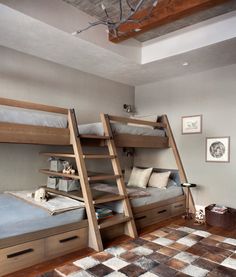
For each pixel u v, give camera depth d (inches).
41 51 139.9
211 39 126.6
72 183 133.4
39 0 105.6
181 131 179.8
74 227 105.5
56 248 99.6
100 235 110.0
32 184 146.9
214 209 146.5
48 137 110.8
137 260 97.5
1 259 85.1
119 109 200.8
